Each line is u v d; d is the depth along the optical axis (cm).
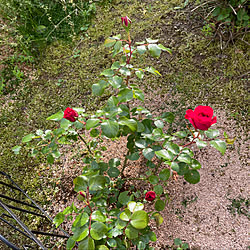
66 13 341
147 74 288
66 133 168
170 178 218
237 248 179
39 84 307
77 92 291
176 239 183
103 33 337
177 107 257
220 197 202
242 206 196
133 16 345
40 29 349
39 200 225
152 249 152
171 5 343
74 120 140
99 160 227
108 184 175
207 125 128
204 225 192
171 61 292
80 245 107
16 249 96
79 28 349
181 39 307
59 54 329
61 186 230
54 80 307
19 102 295
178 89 270
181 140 235
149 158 146
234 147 224
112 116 133
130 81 286
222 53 286
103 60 311
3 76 318
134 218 115
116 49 147
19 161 250
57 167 241
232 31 288
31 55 330
